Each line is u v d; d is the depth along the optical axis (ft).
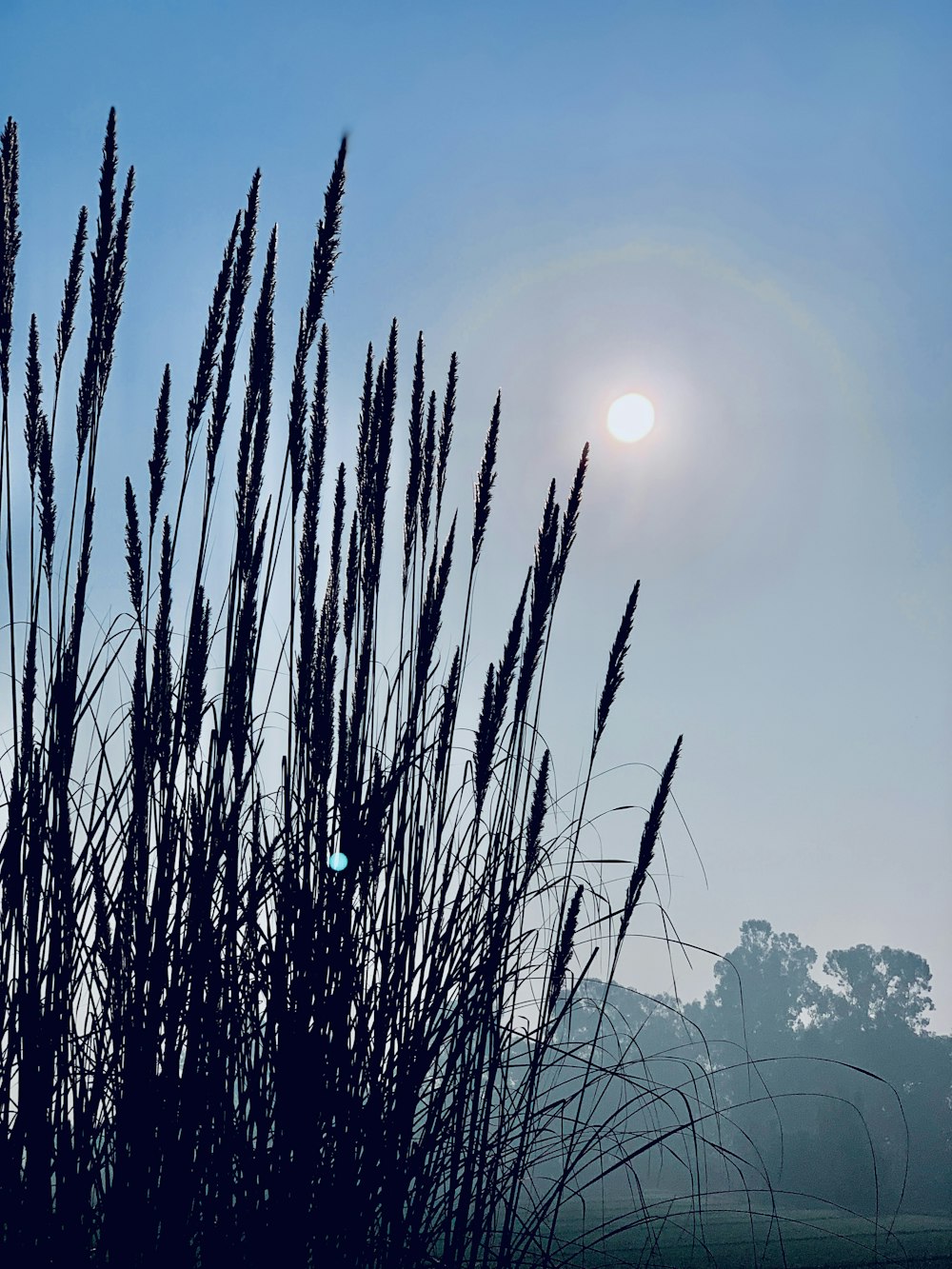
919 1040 175.52
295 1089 5.62
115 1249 5.22
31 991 5.61
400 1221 5.98
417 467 7.93
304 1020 5.73
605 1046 7.67
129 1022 5.60
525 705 7.83
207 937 5.73
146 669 6.38
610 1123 7.04
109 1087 5.58
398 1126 6.09
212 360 6.79
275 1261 5.34
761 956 199.11
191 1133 5.41
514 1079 7.54
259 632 6.75
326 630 7.35
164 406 6.85
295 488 7.00
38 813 6.04
